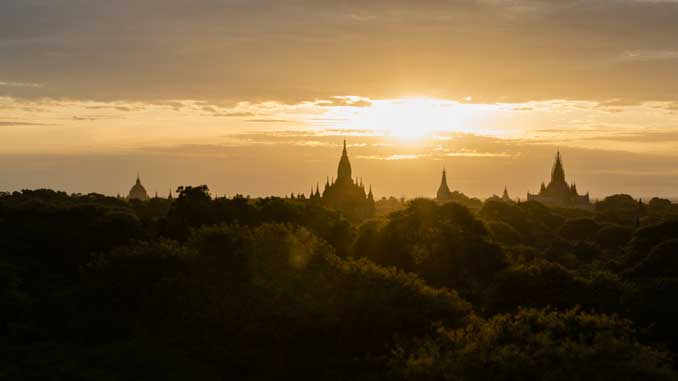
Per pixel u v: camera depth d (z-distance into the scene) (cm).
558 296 10788
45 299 10544
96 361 8638
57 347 8994
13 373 8069
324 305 9356
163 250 10812
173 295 9831
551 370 6525
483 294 12294
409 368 7188
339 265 10750
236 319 9469
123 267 10456
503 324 7575
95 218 14650
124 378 8200
